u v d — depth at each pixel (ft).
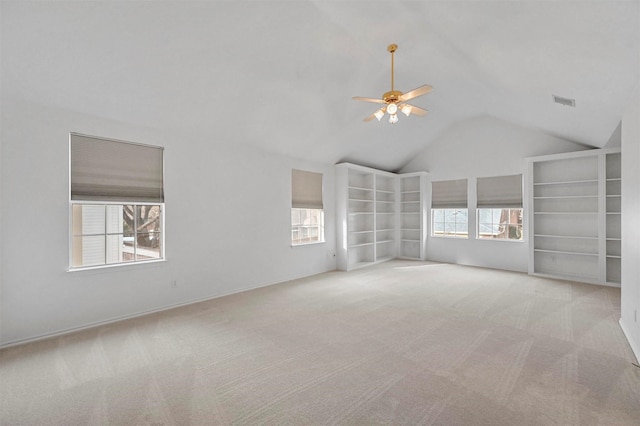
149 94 12.16
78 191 11.81
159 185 14.06
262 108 15.19
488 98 18.54
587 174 19.66
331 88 15.67
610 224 18.72
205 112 14.10
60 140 11.29
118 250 19.17
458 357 9.32
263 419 6.57
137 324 12.25
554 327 11.66
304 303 14.93
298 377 8.25
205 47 11.14
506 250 23.08
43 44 9.31
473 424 6.35
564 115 15.60
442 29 11.24
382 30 12.51
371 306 14.39
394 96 11.76
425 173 27.04
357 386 7.80
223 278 16.40
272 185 19.02
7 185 10.27
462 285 18.31
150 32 9.96
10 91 10.09
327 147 21.02
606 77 9.78
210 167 15.88
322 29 12.05
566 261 20.45
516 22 8.68
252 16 10.57
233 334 11.19
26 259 10.64
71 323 11.55
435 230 27.45
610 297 15.72
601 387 7.66
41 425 6.41
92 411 6.84
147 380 8.13
